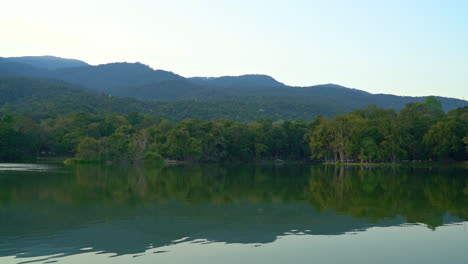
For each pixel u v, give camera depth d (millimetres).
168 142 132750
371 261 18906
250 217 29062
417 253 20203
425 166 107375
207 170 89500
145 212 30703
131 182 55406
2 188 44656
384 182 58000
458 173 78500
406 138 116438
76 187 47094
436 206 34750
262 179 63156
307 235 23703
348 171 86188
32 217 28203
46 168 84125
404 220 28438
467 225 26766
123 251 19938
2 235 22875
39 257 18812
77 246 20719
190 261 18500
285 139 157625
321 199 39000
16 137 124250
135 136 134750
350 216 29797
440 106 161875
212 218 28547
